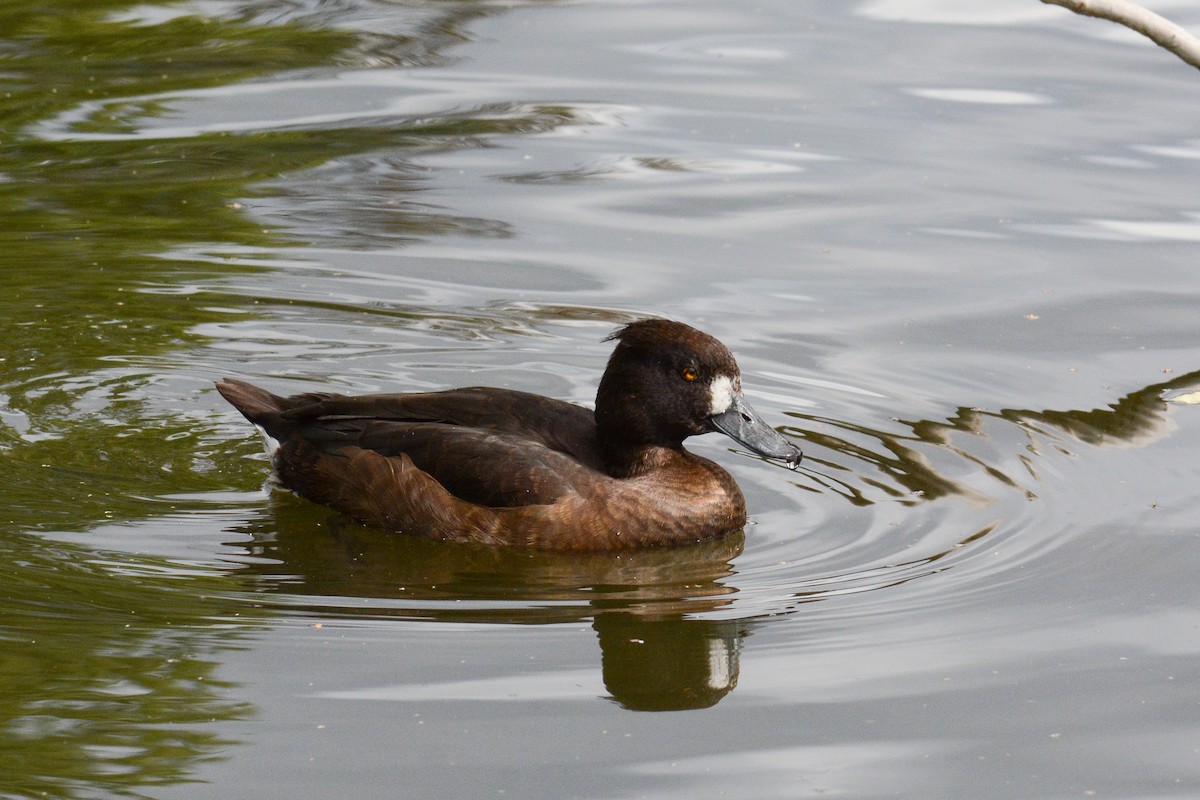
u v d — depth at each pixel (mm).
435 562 10617
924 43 21781
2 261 15297
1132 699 8469
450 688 8594
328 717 8234
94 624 9250
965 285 15125
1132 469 11742
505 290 15078
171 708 8289
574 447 11492
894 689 8625
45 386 13031
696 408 11219
